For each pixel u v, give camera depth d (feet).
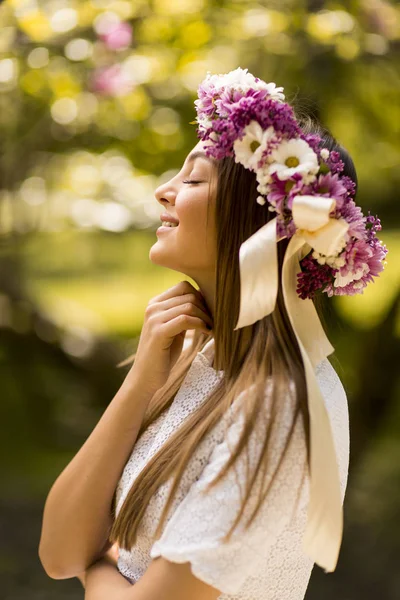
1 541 22.66
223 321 6.11
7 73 17.92
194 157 6.36
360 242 5.93
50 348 29.22
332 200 5.47
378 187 26.30
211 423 5.72
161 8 17.87
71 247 37.09
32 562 21.70
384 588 19.98
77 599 19.84
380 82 20.25
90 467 6.46
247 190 6.01
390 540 21.66
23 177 24.70
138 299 46.83
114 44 18.07
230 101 6.04
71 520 6.48
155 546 5.47
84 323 36.04
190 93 20.92
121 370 29.30
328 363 6.29
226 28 18.21
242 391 5.70
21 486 26.32
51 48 17.83
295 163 5.80
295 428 5.44
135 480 6.03
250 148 5.90
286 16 17.67
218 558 5.26
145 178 24.76
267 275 5.54
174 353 6.60
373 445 25.72
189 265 6.37
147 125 21.88
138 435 6.70
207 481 5.42
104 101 19.49
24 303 29.43
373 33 18.31
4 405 32.53
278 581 5.73
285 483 5.37
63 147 23.13
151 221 24.08
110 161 25.12
